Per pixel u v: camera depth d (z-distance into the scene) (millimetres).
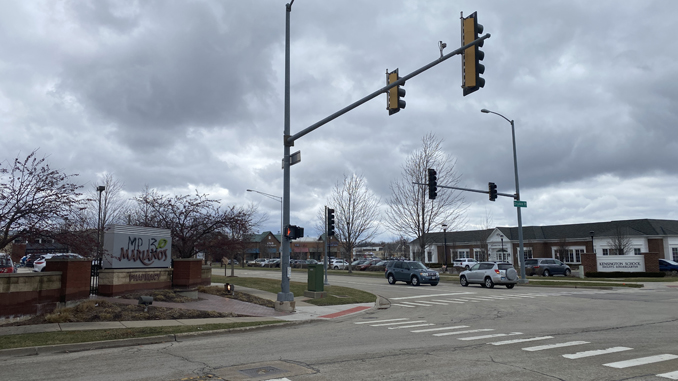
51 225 13203
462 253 73062
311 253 103938
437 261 75250
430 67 12766
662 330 11609
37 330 11555
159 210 23484
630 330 11664
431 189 26953
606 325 12656
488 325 13156
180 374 7465
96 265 16812
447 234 76625
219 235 23938
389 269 33250
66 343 10008
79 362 8547
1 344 9875
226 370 7703
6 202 12672
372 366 7820
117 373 7602
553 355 8547
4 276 12352
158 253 19188
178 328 12133
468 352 8969
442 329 12523
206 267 22859
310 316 15695
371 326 13523
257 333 12383
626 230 55594
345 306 18969
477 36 11477
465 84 11453
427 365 7836
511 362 7984
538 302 20031
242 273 46656
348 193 50031
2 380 7215
